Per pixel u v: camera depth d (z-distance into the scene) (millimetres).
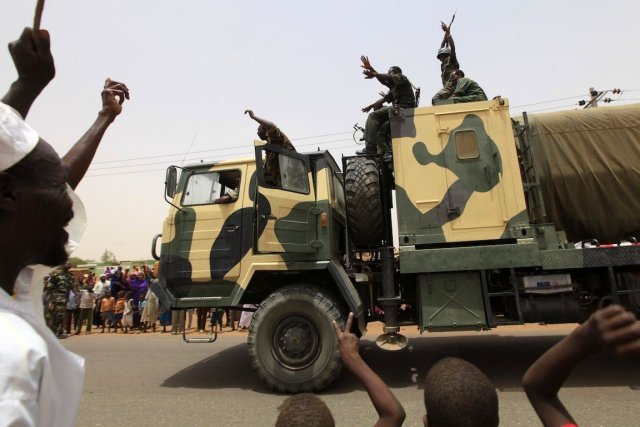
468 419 1173
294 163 5133
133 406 4270
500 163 4863
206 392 4758
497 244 4844
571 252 4582
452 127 5012
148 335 10414
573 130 5199
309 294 4711
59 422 892
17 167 890
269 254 4969
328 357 4555
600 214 5168
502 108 4980
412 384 4820
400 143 5062
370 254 5926
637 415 3545
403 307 5500
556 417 1019
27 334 794
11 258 905
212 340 5230
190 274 5098
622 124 5148
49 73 1359
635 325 770
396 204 4945
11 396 686
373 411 3898
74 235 1198
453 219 4824
